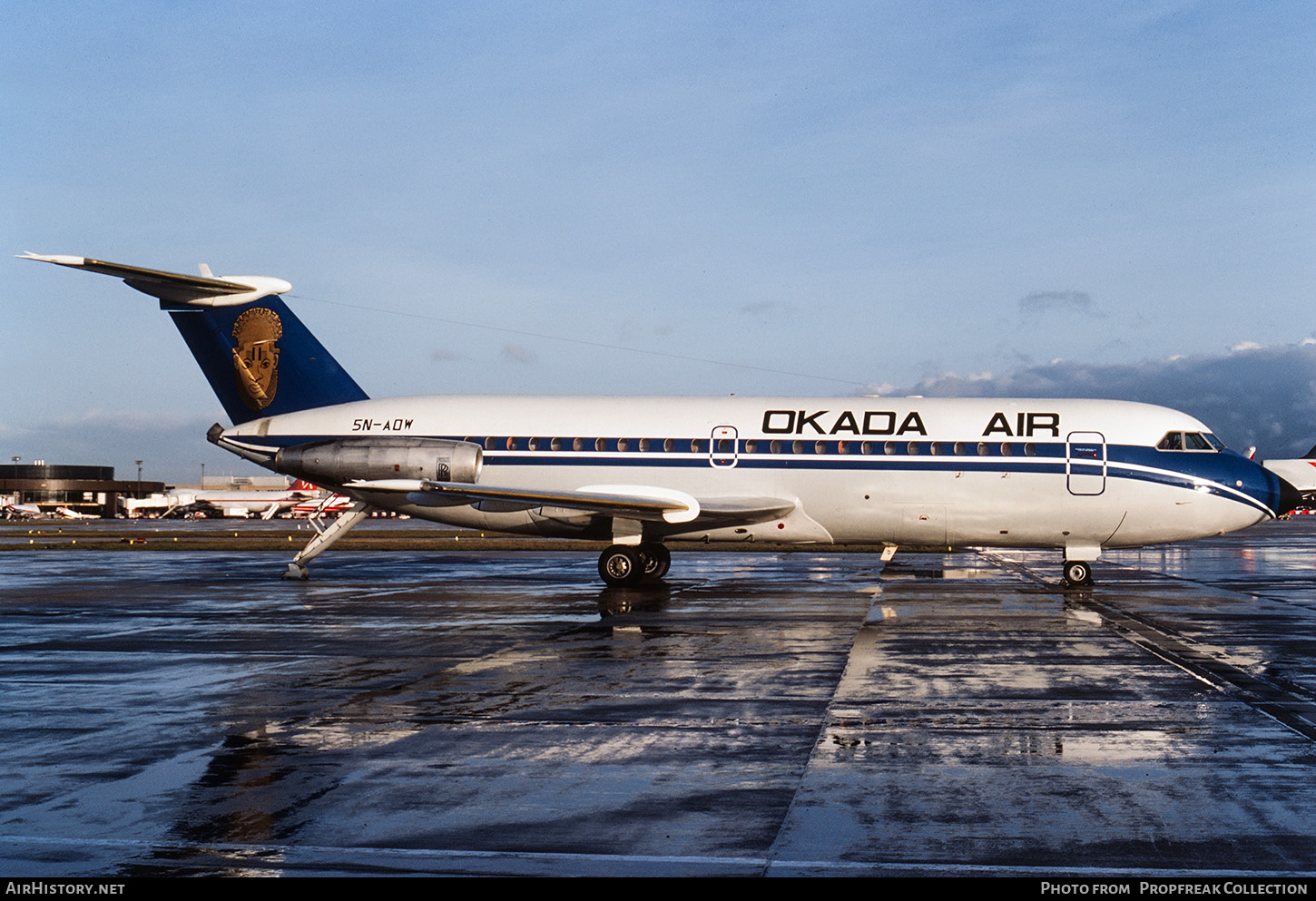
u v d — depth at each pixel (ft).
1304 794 25.00
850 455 80.79
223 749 29.78
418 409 86.43
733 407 83.76
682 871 20.22
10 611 65.41
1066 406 81.25
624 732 31.65
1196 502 77.92
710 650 48.24
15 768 27.76
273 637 53.11
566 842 21.84
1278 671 42.16
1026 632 54.19
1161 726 32.22
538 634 53.72
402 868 20.42
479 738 30.96
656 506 76.95
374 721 33.30
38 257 75.15
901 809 23.86
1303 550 138.82
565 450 83.56
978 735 31.07
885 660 45.19
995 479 79.25
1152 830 22.41
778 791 25.32
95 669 43.50
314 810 24.02
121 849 21.50
